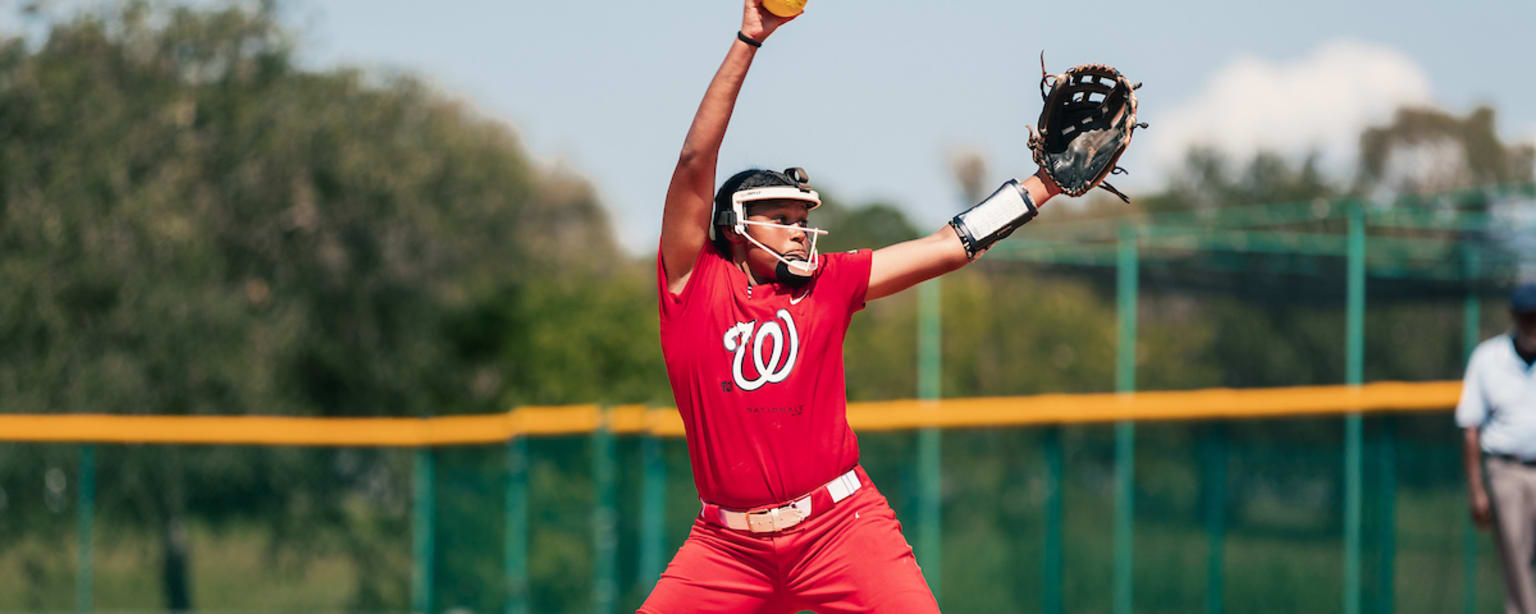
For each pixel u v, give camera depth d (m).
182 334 72.12
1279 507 35.78
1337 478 35.25
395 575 41.44
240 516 40.91
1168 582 36.16
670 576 13.30
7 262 69.94
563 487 36.41
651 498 35.41
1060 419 34.09
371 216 82.19
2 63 73.88
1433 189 156.12
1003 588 34.81
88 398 69.69
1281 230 85.56
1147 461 36.78
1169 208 147.88
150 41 77.44
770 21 12.13
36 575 39.12
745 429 12.68
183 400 72.62
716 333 12.70
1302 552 35.25
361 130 82.69
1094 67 12.44
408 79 88.06
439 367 90.69
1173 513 36.41
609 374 92.00
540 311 93.31
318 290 83.19
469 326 92.75
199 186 77.12
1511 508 25.81
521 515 36.41
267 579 40.91
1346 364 104.69
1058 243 71.38
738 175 12.94
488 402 91.56
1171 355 110.81
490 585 36.56
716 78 12.26
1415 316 100.62
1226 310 110.12
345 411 86.00
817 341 12.66
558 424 36.38
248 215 79.00
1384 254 71.56
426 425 36.88
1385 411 34.62
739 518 12.94
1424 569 34.78
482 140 99.25
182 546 40.25
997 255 71.44
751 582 13.13
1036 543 34.88
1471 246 69.38
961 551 34.94
